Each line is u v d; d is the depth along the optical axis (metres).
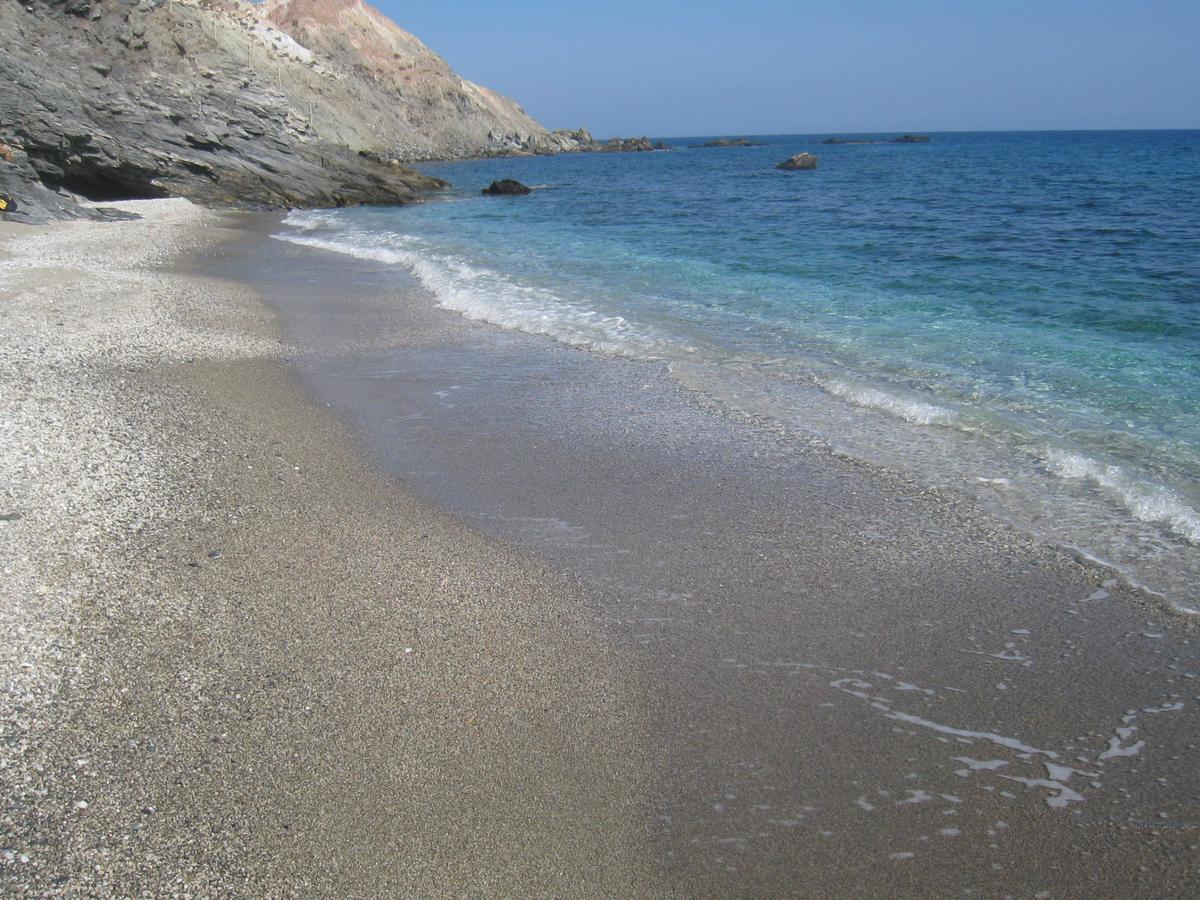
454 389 9.86
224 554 5.80
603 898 3.23
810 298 14.98
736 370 10.48
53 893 3.12
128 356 10.48
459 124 97.94
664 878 3.32
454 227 28.31
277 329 12.59
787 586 5.54
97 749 3.87
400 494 6.97
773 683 4.55
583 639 4.94
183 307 13.55
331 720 4.17
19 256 17.75
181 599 5.18
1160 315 13.10
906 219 29.19
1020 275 17.19
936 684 4.54
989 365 10.44
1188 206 30.98
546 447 8.05
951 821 3.62
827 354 11.12
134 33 32.41
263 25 80.69
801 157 68.00
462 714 4.25
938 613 5.21
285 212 33.50
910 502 6.76
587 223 29.80
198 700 4.26
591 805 3.69
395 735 4.08
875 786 3.82
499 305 14.25
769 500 6.85
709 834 3.54
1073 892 3.27
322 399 9.45
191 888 3.19
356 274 17.77
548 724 4.20
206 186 33.56
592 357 11.18
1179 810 3.67
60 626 4.77
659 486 7.14
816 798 3.74
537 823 3.58
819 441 8.11
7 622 4.74
